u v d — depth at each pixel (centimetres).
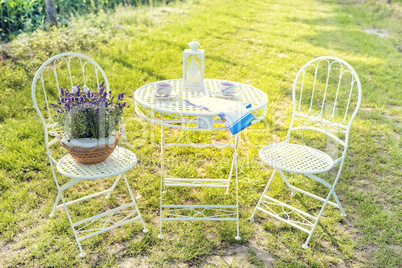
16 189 297
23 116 414
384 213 281
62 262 230
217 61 638
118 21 838
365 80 583
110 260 233
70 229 256
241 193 308
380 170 340
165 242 250
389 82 575
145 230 259
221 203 295
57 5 859
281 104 484
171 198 299
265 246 251
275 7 1273
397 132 418
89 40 642
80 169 235
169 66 598
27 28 700
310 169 244
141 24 838
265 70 607
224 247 249
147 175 327
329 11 1242
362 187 318
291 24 998
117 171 233
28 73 511
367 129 420
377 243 254
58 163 242
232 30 876
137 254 240
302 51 739
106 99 236
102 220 247
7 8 725
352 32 926
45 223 264
